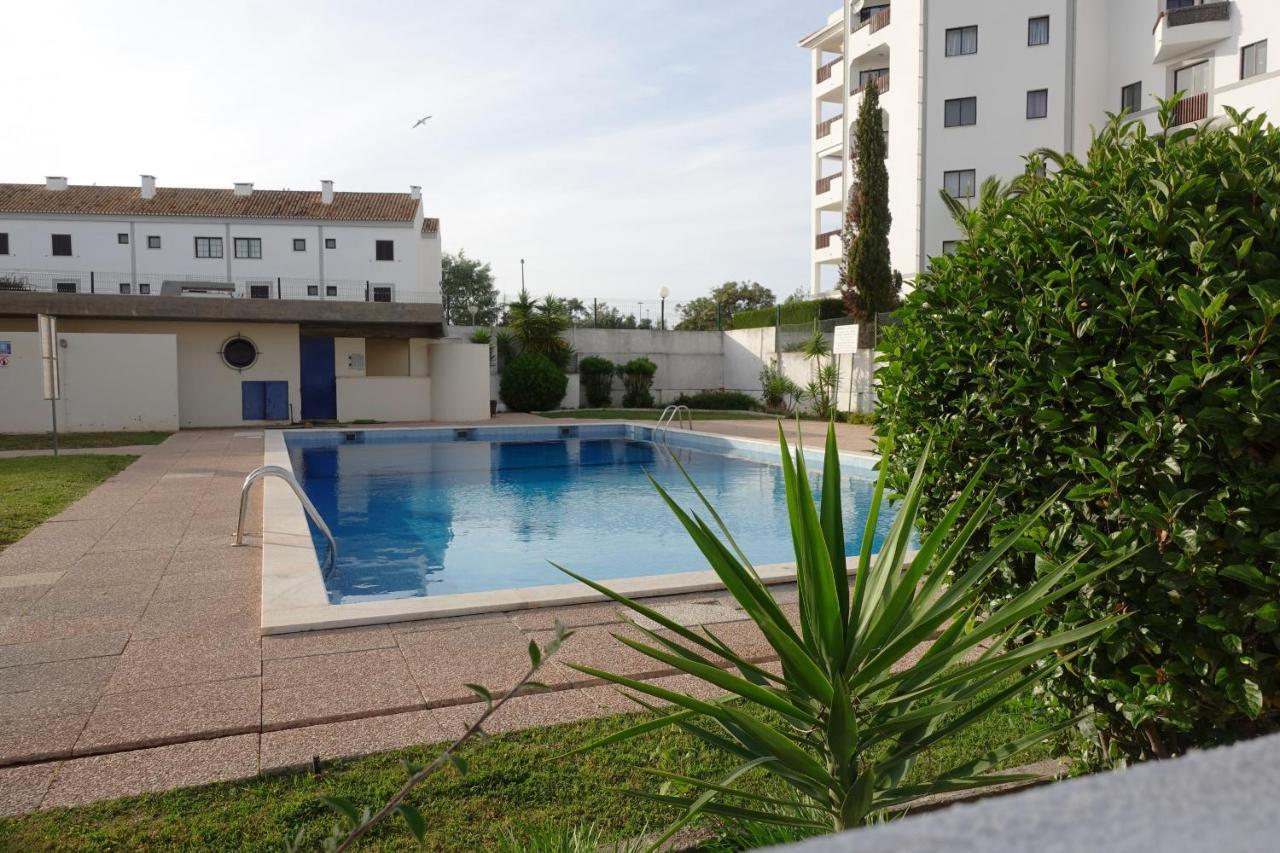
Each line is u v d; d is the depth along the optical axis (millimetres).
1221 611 2225
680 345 31641
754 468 15500
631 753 3166
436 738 3330
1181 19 24562
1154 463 2396
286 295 42406
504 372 27531
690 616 5086
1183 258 2465
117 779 2990
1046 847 440
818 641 2033
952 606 1889
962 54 28109
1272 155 2482
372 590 7410
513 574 8047
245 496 7156
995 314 2969
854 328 22125
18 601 5402
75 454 13984
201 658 4320
